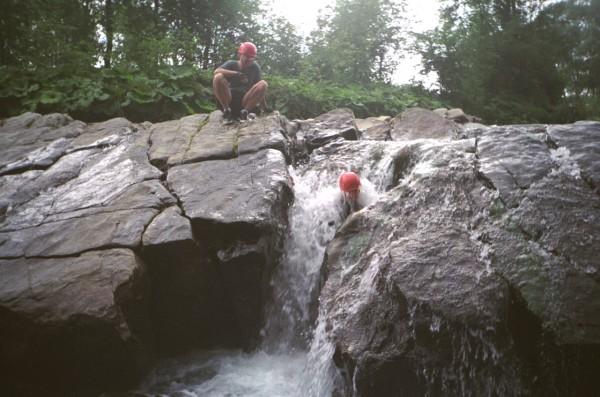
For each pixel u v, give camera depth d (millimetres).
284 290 5770
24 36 11164
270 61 15195
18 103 9484
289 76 14070
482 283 4184
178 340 5391
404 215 5125
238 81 7566
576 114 14805
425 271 4340
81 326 4379
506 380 3957
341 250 5074
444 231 4754
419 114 8539
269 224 5270
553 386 3910
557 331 3859
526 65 14781
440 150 5922
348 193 5969
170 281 5188
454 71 14594
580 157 5348
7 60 11344
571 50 17797
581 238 4480
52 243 5184
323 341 4586
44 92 9406
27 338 4445
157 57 11586
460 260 4406
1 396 4598
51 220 5586
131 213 5461
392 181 6488
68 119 8281
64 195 6090
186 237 5020
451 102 14242
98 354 4547
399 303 4305
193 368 5078
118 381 4727
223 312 5391
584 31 18000
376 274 4590
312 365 4613
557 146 5609
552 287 4113
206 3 16281
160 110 9688
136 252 5039
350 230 5223
